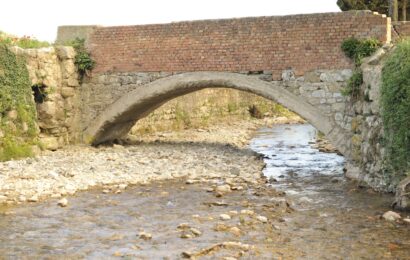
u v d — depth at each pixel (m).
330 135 15.88
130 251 8.64
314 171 16.30
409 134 11.88
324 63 15.99
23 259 8.27
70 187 12.98
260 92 16.81
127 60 18.62
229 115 33.56
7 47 16.39
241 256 8.45
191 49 17.69
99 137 19.56
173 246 8.89
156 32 18.16
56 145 18.31
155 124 25.33
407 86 11.94
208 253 8.53
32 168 14.86
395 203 11.54
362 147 14.37
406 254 8.66
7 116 16.33
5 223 10.10
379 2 25.92
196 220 10.46
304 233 9.73
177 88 17.98
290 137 26.78
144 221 10.38
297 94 16.38
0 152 15.90
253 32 16.84
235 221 10.38
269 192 13.06
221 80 17.28
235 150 20.30
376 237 9.51
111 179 14.11
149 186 13.55
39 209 11.11
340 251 8.77
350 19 15.65
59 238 9.29
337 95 15.83
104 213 10.92
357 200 12.31
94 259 8.29
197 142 22.36
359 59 15.26
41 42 19.50
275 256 8.48
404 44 12.78
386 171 12.93
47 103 18.16
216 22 17.31
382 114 12.82
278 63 16.56
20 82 16.83
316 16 16.05
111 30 18.80
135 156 17.64
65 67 18.73
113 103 18.94
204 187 13.50
